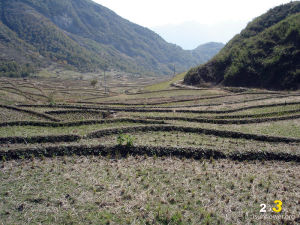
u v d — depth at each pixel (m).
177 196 13.49
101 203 12.62
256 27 90.38
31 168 16.61
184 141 22.48
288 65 62.81
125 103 52.06
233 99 49.59
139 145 19.81
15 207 12.19
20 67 159.62
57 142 21.80
